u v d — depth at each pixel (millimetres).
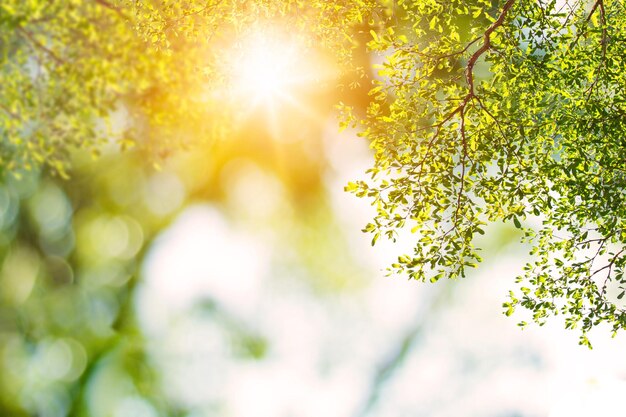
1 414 24453
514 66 8734
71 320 26484
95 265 27281
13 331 25109
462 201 8344
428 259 8281
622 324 8789
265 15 9836
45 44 7871
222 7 9625
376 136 8438
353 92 11609
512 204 8539
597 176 8555
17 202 24844
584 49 8742
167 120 8461
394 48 8602
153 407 28969
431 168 8367
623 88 8719
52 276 26297
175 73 8391
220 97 9023
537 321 9039
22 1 7285
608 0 8883
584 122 8508
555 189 8656
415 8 10320
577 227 8836
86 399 26516
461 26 9938
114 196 26375
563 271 8883
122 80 7930
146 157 8852
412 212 8242
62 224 26094
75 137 8055
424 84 8656
